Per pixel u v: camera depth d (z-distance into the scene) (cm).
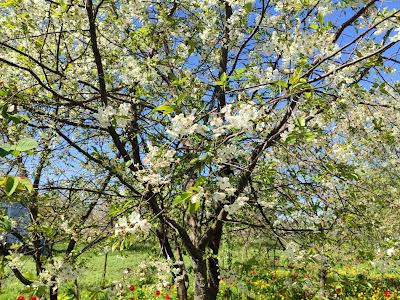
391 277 952
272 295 559
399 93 340
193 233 432
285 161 414
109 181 409
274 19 360
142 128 360
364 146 452
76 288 364
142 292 787
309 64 316
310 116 328
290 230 367
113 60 428
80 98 397
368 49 336
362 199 440
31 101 315
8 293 734
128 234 248
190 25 450
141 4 396
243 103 252
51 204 411
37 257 401
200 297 395
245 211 430
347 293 725
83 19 332
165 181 265
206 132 266
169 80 416
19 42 388
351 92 312
